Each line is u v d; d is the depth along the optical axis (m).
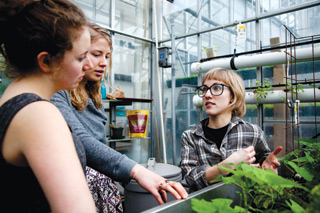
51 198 0.31
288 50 2.04
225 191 0.47
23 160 0.34
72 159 0.33
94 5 2.93
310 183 0.47
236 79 0.98
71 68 0.39
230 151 0.94
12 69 0.38
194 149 1.00
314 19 2.31
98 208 0.94
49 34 0.35
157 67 3.47
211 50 2.66
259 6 2.59
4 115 0.33
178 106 3.42
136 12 3.44
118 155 0.69
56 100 0.70
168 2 3.54
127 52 3.30
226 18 2.93
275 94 2.22
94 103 1.02
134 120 2.72
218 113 0.97
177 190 0.55
